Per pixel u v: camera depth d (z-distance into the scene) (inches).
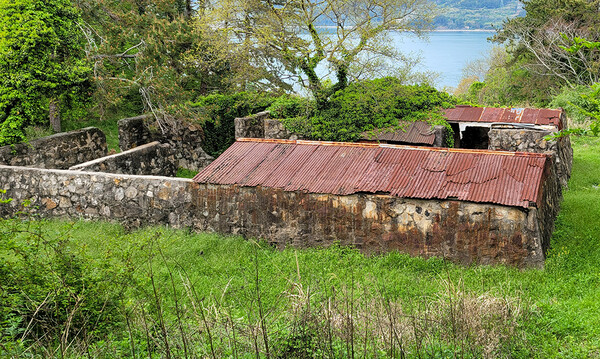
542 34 1491.1
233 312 333.4
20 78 673.6
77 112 818.2
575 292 381.1
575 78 1444.4
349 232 479.5
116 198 554.3
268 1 848.3
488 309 318.7
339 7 796.0
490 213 437.7
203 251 480.4
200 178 523.2
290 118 761.6
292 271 430.9
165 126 819.4
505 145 652.1
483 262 442.6
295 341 276.8
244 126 783.7
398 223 464.4
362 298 329.7
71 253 318.0
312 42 804.6
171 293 376.2
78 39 800.9
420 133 709.3
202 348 263.0
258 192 502.6
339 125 737.6
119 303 305.0
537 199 433.4
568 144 749.3
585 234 487.2
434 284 402.9
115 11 937.5
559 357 287.0
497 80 1649.9
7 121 674.2
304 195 488.4
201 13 971.3
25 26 677.9
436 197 448.5
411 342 290.8
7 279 288.7
